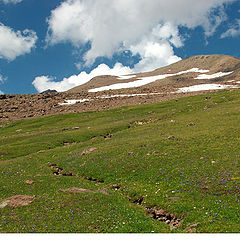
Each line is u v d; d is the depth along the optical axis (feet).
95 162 116.16
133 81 651.66
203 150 110.01
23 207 71.05
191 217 62.18
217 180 79.61
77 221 60.49
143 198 77.41
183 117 197.77
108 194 80.12
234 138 120.88
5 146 176.96
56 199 75.15
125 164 107.24
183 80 569.23
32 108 309.63
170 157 106.73
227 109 195.11
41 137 192.44
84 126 222.69
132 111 255.70
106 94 373.61
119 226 58.59
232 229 53.67
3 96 353.31
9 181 98.58
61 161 128.06
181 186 79.87
